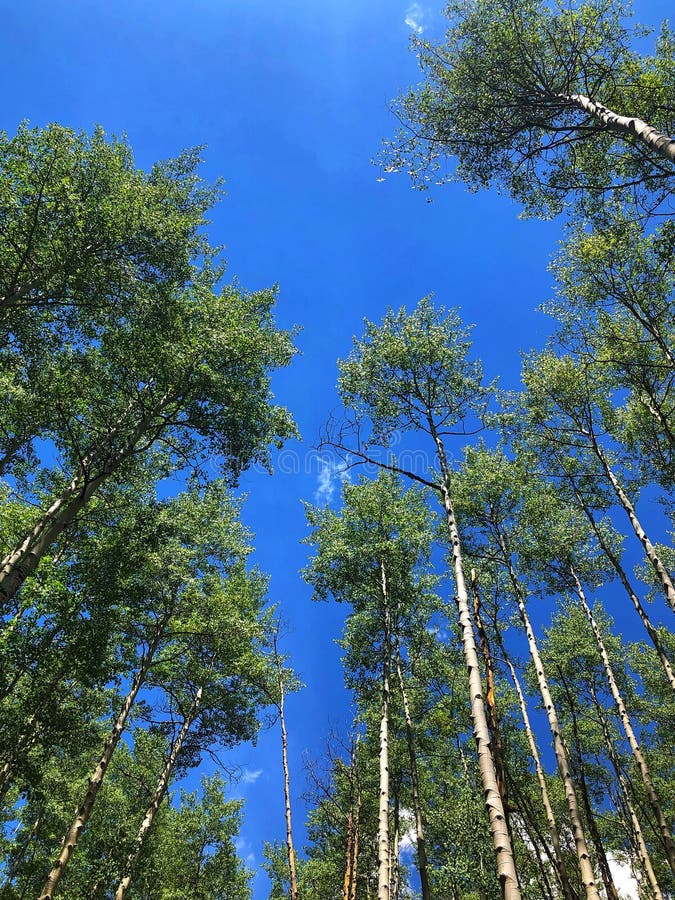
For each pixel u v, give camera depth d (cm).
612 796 1864
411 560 1645
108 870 1305
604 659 1460
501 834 522
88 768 1903
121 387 1187
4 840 1748
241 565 1889
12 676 1073
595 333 1351
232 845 2069
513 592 1625
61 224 1016
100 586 1138
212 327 1232
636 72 904
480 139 1008
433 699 1831
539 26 922
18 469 1309
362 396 1173
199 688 1748
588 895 1006
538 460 1631
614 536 1653
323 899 1967
